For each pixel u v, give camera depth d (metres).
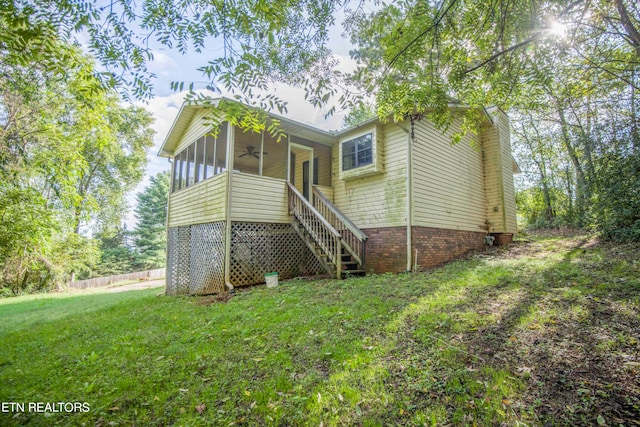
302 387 2.40
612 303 3.29
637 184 6.70
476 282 4.92
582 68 4.46
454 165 8.76
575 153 9.30
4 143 6.64
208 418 2.15
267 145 9.07
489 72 3.57
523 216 17.86
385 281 5.79
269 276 6.79
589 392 1.97
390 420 1.94
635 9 3.25
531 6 3.08
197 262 8.16
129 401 2.43
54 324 5.54
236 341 3.44
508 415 1.87
